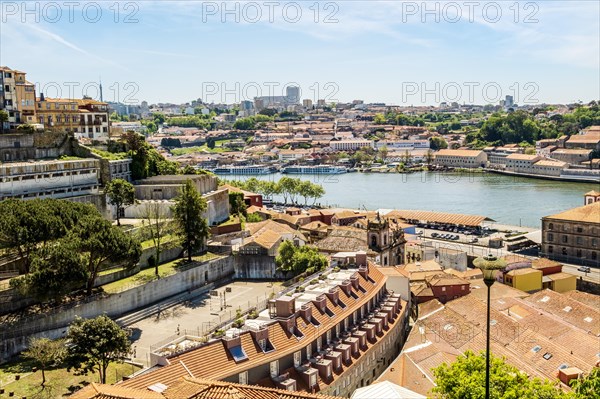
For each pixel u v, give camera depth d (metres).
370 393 85.50
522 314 131.62
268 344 90.38
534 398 68.62
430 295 152.75
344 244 193.00
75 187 174.75
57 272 114.88
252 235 191.75
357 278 124.56
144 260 152.88
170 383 74.50
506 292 156.38
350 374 101.94
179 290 148.62
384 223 189.88
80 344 94.88
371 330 114.00
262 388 69.88
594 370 68.88
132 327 126.50
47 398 93.00
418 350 108.19
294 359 93.31
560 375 99.31
